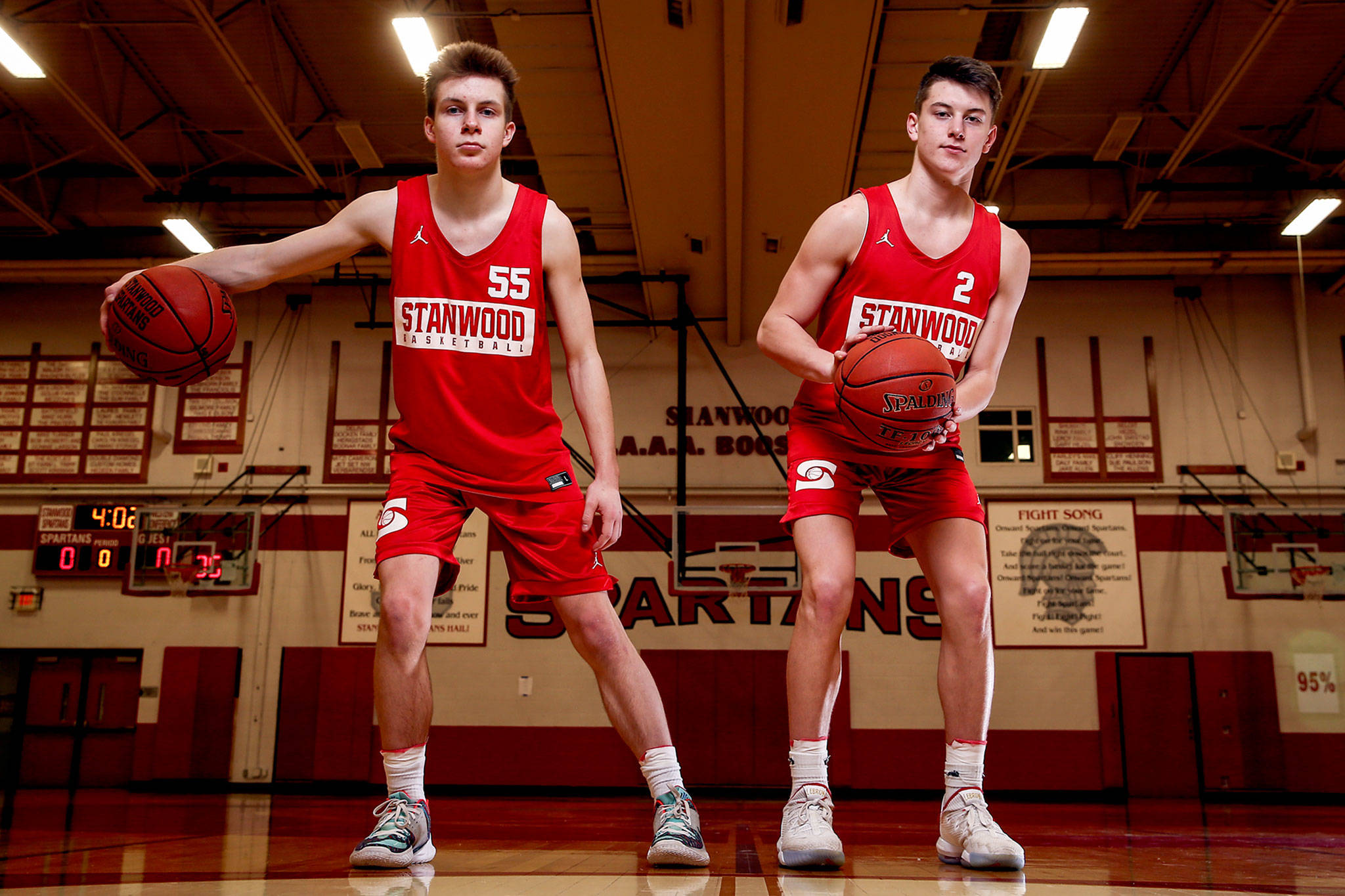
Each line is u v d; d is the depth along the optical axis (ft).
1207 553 42.45
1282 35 33.58
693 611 42.50
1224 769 40.42
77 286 46.52
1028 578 42.50
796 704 7.06
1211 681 41.24
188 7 29.30
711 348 42.70
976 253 7.75
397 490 7.41
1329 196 35.50
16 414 45.42
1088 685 41.52
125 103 38.09
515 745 41.57
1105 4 32.27
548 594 7.44
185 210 42.80
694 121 29.68
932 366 6.91
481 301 7.50
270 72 36.11
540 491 7.46
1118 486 43.14
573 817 22.88
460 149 7.24
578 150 34.27
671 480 43.62
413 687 7.15
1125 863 7.64
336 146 40.70
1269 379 43.70
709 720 41.45
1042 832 16.80
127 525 44.27
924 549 7.68
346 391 45.29
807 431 7.78
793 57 27.02
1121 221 41.81
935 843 11.12
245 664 42.93
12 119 39.29
